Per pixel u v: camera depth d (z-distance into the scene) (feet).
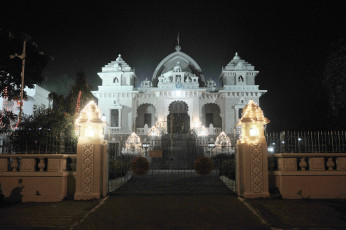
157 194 39.27
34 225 26.84
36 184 36.73
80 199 36.45
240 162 38.19
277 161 39.60
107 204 34.09
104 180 37.86
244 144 37.78
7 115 80.69
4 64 83.15
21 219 28.68
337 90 82.74
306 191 36.86
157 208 32.40
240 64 124.06
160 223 27.40
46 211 31.55
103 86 124.06
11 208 32.99
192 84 122.83
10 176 36.88
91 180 36.91
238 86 122.11
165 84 122.93
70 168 41.63
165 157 76.69
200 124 120.06
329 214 29.89
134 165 42.75
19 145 47.47
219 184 48.03
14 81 87.15
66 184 37.93
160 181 51.37
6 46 82.48
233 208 32.32
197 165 42.68
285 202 34.78
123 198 36.83
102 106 123.34
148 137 111.75
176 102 125.29
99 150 37.42
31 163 37.29
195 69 135.33
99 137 37.86
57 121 53.16
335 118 85.87
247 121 37.91
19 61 84.69
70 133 53.62
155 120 126.62
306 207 32.45
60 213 30.73
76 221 28.04
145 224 27.12
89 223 27.45
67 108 78.33
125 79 126.11
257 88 122.21
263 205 33.42
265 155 37.52
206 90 127.75
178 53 135.03
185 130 118.73
